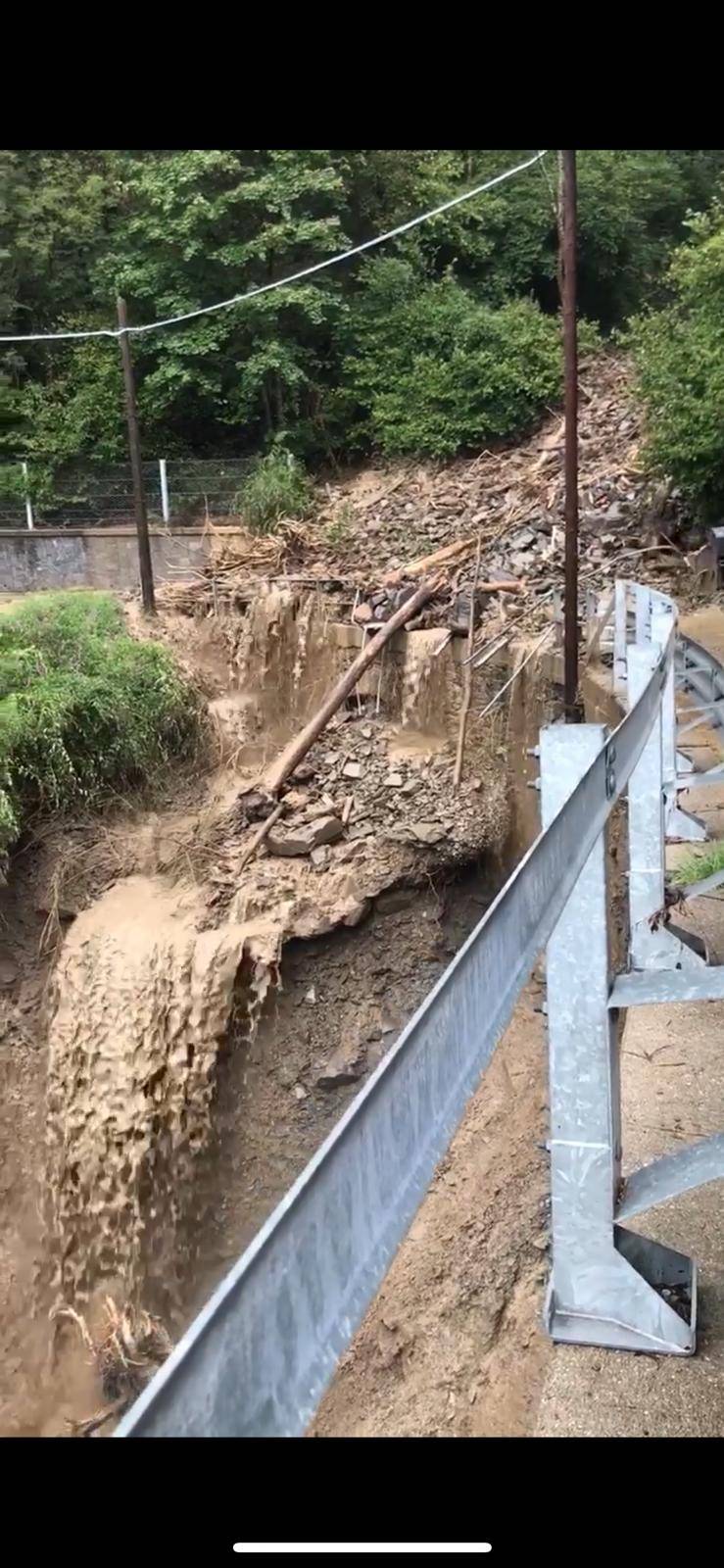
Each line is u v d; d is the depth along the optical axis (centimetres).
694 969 296
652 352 1675
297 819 1314
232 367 2309
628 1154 398
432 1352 511
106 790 1391
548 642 1347
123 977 1143
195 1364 76
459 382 2142
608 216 2619
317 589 1622
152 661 1502
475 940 139
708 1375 304
